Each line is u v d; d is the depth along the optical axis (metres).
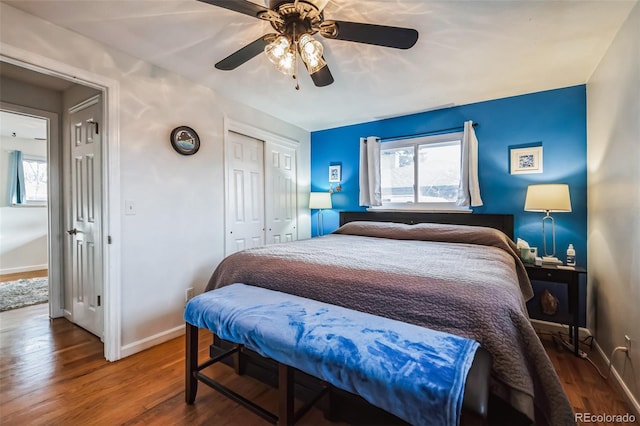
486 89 2.68
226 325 1.35
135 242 2.15
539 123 2.72
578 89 2.56
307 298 1.53
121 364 1.98
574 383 1.78
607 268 1.99
